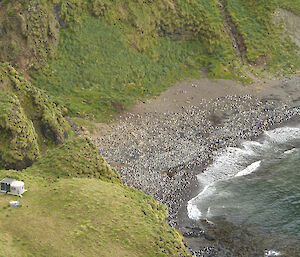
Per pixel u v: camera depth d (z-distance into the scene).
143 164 55.97
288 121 68.88
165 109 72.31
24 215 37.12
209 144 61.97
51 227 36.09
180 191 50.88
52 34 75.94
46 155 49.06
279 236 43.22
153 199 46.44
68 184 42.47
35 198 39.88
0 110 49.47
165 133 64.75
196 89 78.81
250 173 55.72
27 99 56.12
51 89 72.06
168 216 45.94
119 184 47.22
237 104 73.81
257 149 61.59
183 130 65.69
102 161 48.69
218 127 66.81
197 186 52.19
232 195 50.53
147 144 61.31
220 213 47.12
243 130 66.12
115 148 59.94
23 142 48.34
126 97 73.94
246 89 78.94
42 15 74.75
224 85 80.06
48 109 57.53
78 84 74.50
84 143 50.28
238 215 46.78
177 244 37.75
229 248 41.69
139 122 68.06
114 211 39.19
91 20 80.62
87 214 38.22
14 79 56.62
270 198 49.88
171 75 82.31
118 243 35.47
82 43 78.25
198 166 56.44
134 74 79.38
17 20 71.88
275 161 58.62
